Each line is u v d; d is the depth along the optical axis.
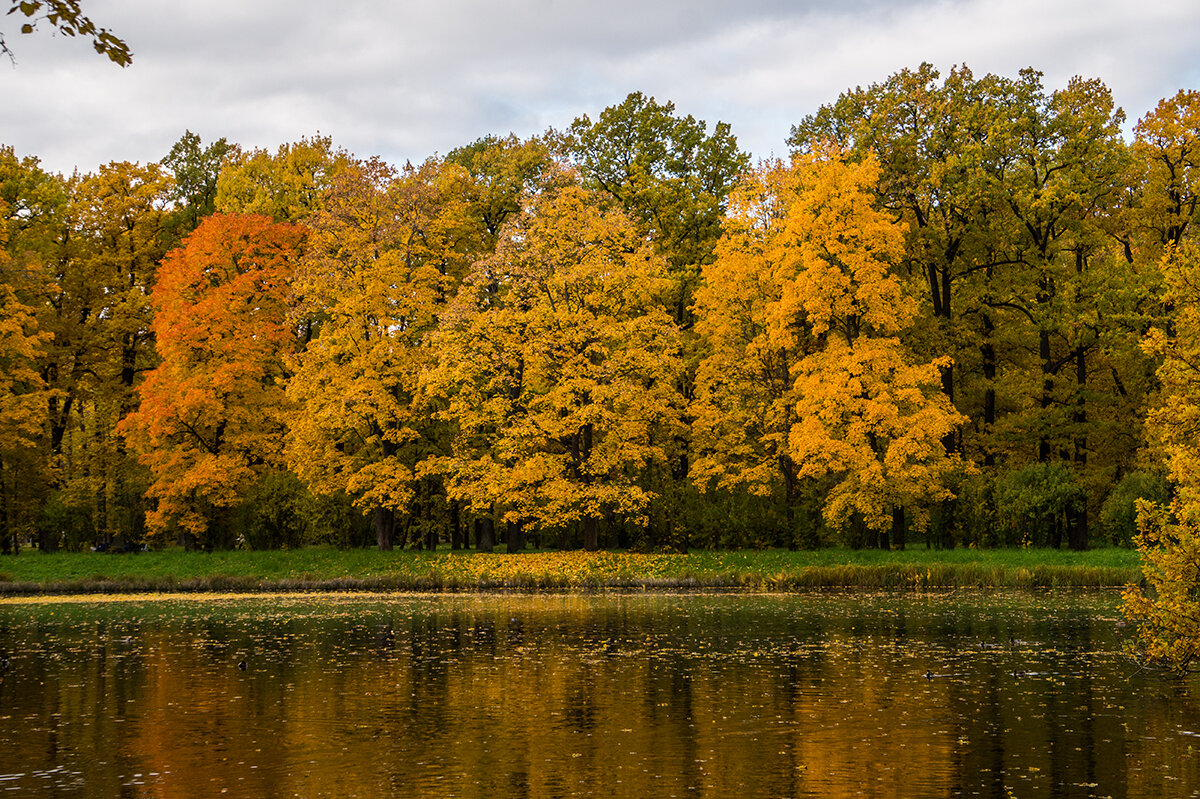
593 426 43.81
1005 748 14.22
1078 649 22.95
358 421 43.19
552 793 12.26
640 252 43.53
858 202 41.78
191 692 18.70
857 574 39.00
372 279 43.84
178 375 45.66
